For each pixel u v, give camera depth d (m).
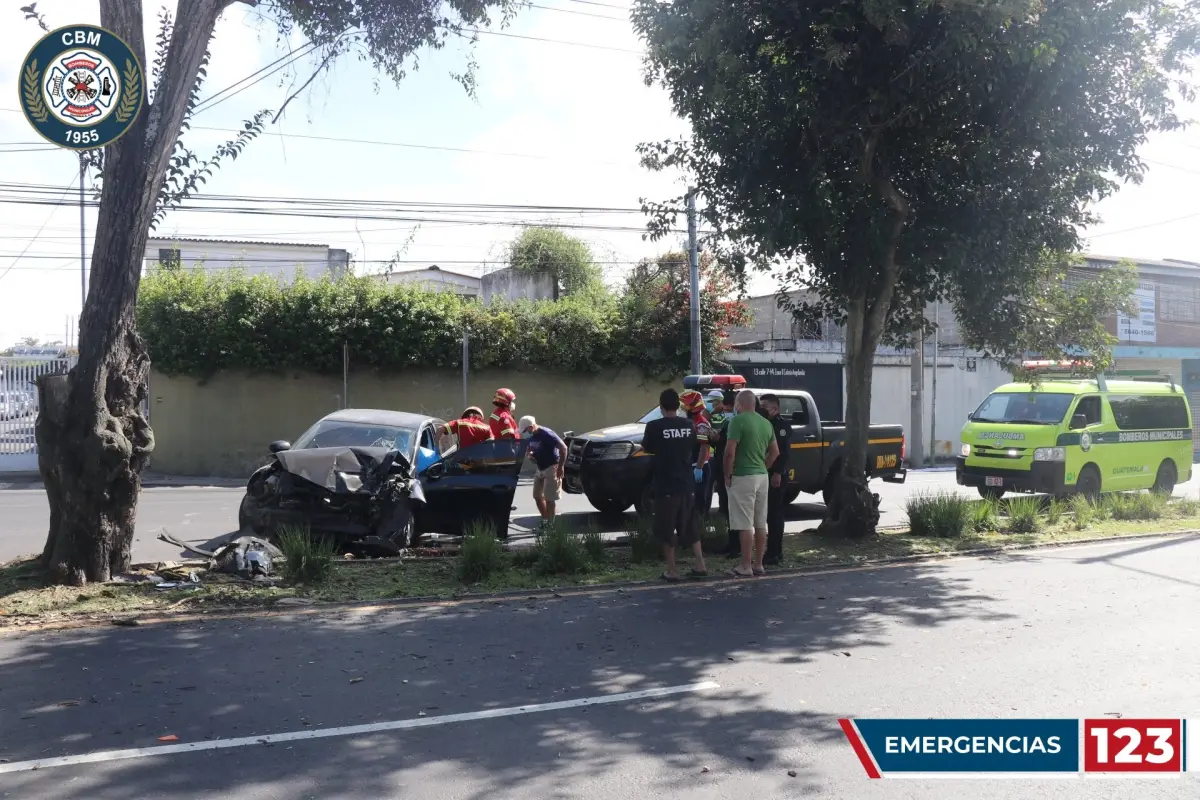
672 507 9.02
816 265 11.68
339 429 11.43
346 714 5.18
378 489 10.09
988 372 32.06
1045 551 11.29
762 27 10.16
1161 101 10.35
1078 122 10.55
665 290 25.78
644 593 8.58
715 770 4.51
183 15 8.09
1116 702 5.57
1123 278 12.81
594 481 13.04
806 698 5.60
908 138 10.93
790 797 4.23
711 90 10.50
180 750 4.60
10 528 12.41
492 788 4.25
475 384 24.52
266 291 23.09
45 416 7.99
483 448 10.91
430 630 7.09
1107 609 8.02
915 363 27.94
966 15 9.43
